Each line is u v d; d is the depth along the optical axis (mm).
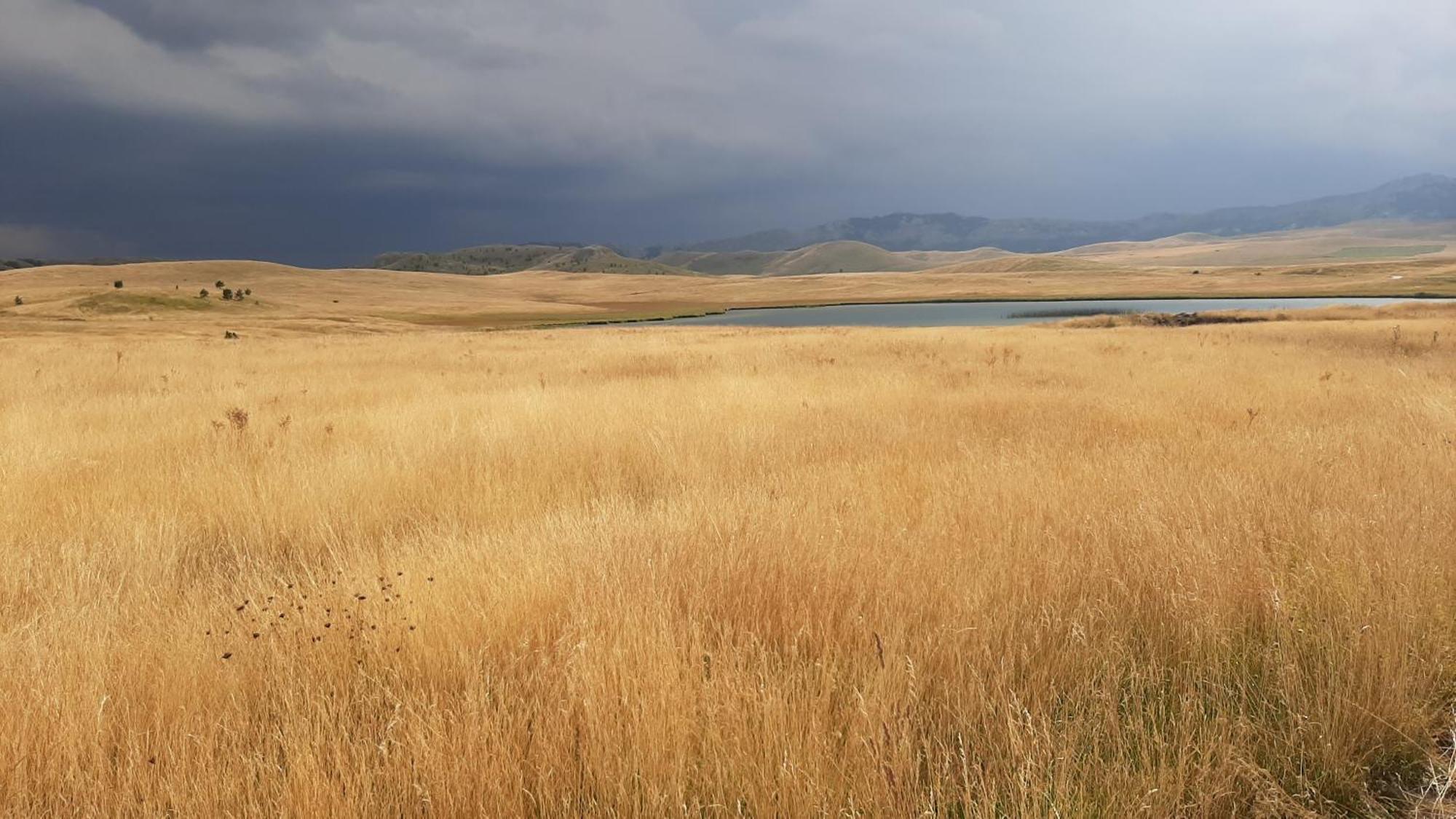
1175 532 4488
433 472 6977
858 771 2338
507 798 2328
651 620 3287
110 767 2508
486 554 4398
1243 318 47219
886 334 35281
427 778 2328
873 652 3027
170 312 105250
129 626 3680
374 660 3205
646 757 2402
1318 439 7469
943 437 8414
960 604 3488
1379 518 4621
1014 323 82125
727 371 16719
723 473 6965
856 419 9664
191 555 5125
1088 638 3268
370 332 78625
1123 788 2312
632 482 6871
